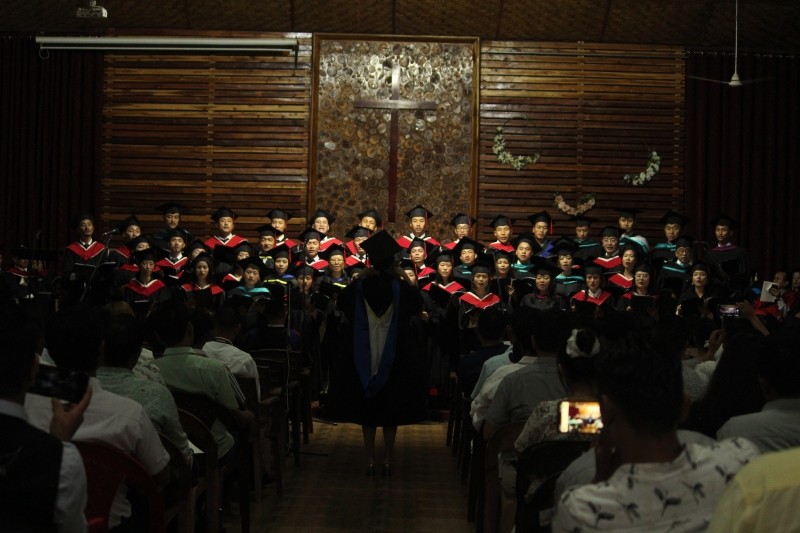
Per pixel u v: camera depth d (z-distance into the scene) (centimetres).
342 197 1224
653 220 1220
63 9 1206
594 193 1220
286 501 520
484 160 1227
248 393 480
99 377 312
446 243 1083
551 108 1229
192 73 1238
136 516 274
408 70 1230
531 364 371
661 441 173
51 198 1224
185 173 1232
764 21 1201
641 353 175
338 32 1230
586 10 1206
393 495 541
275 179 1227
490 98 1230
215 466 369
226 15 1216
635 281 961
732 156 1223
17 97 1223
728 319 446
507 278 977
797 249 1216
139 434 271
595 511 169
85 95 1227
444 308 920
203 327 445
